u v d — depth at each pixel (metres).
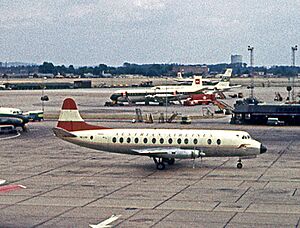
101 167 87.06
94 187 71.31
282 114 156.50
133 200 63.59
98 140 86.31
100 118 176.50
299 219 54.69
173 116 166.75
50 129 146.50
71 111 88.25
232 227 51.97
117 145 85.62
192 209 59.06
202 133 84.19
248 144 83.31
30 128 149.25
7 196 66.00
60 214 57.22
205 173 81.19
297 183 73.50
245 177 77.94
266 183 73.56
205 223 53.41
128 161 92.81
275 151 104.69
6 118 138.38
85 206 60.75
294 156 98.44
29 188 70.81
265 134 133.88
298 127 151.50
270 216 55.88
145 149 84.75
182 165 88.19
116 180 76.12
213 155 84.19
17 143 117.94
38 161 93.44
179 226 52.41
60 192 68.25
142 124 157.50
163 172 82.19
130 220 54.72
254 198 64.38
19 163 91.38
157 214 57.03
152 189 69.81
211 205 60.88
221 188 70.38
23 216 56.50
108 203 62.12
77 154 101.56
